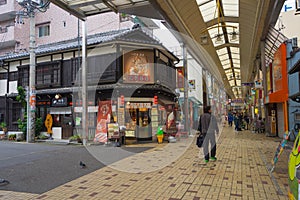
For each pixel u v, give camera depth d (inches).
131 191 201.9
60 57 668.7
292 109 504.1
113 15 864.3
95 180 237.6
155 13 455.8
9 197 192.7
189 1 415.5
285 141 257.3
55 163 323.0
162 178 239.3
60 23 941.2
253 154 363.6
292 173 113.7
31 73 589.3
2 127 685.9
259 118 765.3
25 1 560.1
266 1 378.6
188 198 183.9
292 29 754.8
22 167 300.5
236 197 184.9
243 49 739.4
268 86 642.2
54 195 195.9
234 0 462.0
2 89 761.0
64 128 634.2
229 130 837.2
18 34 962.7
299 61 253.9
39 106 676.7
